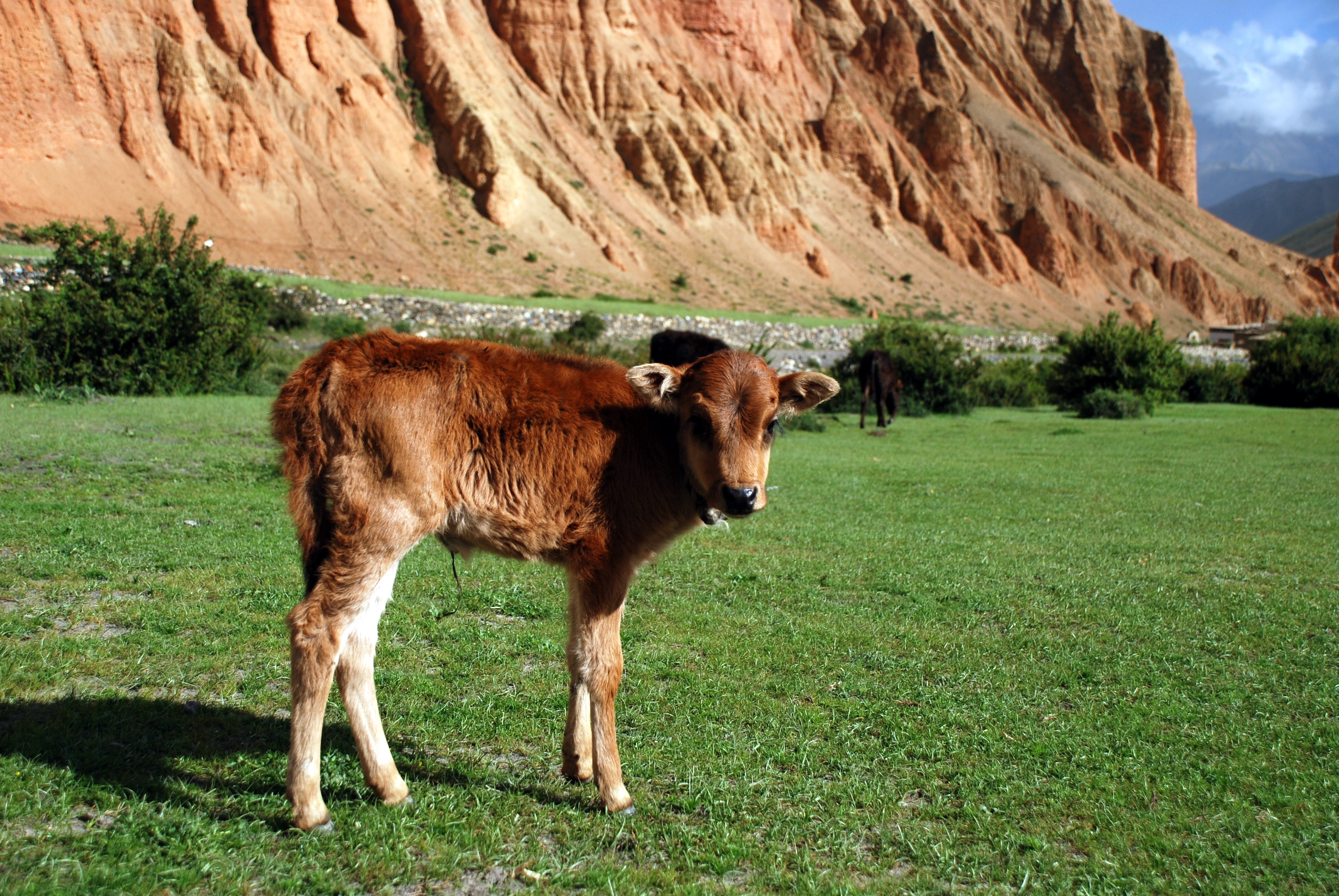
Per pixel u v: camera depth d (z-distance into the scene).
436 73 68.88
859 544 9.01
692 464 4.11
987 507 11.28
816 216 87.50
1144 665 5.96
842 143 93.56
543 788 4.23
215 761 4.25
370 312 38.03
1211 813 4.15
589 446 4.04
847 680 5.57
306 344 31.23
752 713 5.06
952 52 109.31
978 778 4.39
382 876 3.46
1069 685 5.62
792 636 6.30
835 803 4.15
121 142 54.00
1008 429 21.94
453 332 36.69
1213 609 7.16
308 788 3.71
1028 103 110.88
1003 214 97.69
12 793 3.72
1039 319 86.25
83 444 11.38
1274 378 32.84
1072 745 4.77
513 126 71.75
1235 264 105.31
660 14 86.88
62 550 7.10
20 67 50.72
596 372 4.37
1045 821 4.06
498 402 3.99
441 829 3.80
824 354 40.91
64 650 5.27
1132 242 98.88
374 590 3.88
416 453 3.82
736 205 80.25
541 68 76.81
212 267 19.84
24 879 3.21
